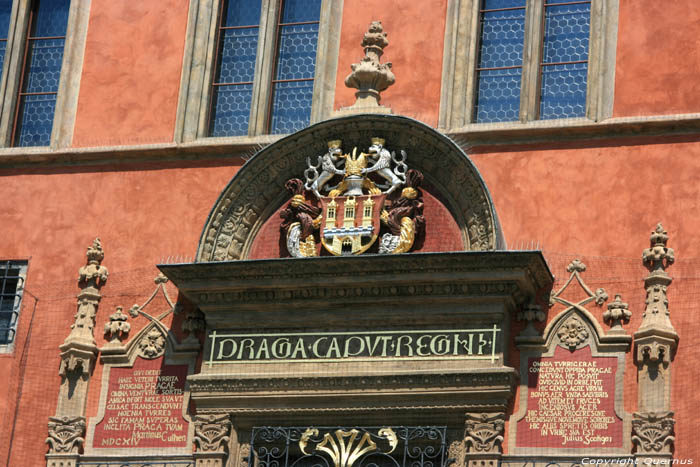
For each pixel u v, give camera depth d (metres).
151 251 24.06
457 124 23.59
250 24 25.38
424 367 21.92
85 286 24.08
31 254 24.52
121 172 24.62
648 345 21.34
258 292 22.66
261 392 22.42
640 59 23.09
